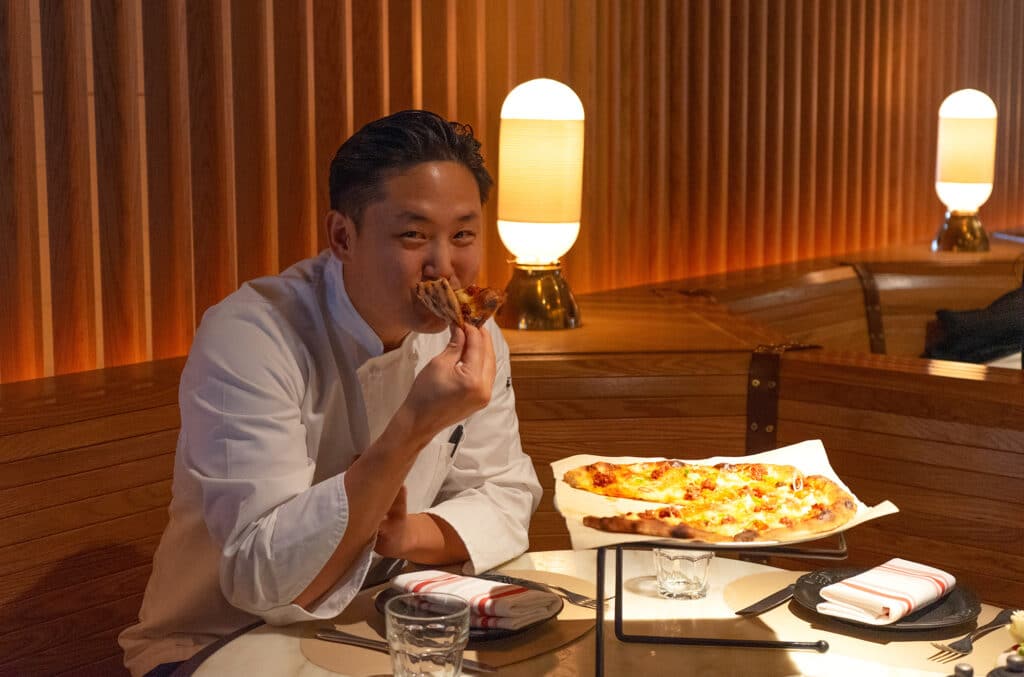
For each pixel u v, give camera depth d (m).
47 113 2.66
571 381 2.77
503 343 2.09
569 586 1.75
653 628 1.58
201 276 3.02
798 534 1.39
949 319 4.77
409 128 1.58
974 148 5.38
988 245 5.54
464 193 1.60
